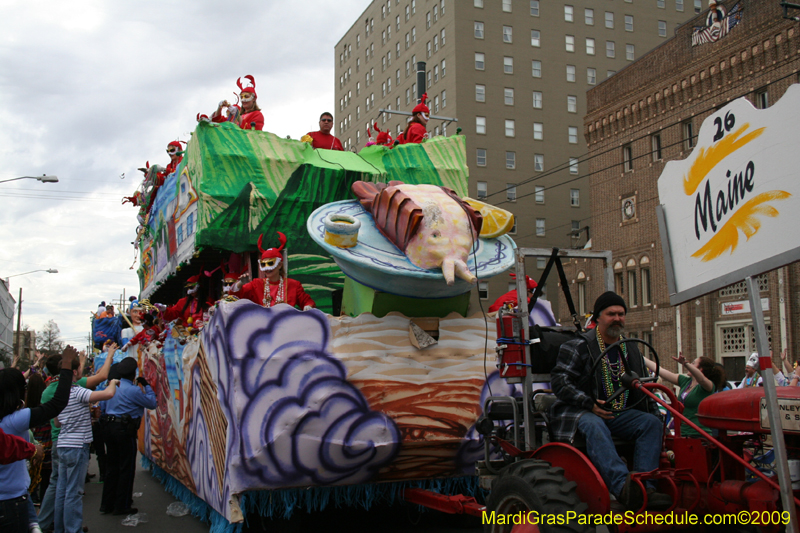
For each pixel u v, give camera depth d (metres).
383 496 6.21
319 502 5.88
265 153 7.18
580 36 56.31
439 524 6.65
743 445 3.93
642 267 31.95
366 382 5.45
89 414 6.39
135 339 10.75
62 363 5.00
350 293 6.05
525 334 4.57
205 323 6.26
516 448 4.71
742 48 27.12
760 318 3.28
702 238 3.85
